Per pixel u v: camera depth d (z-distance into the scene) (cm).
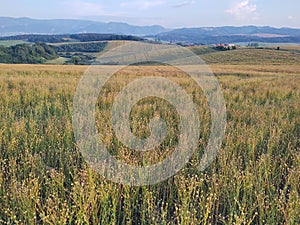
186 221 241
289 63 4762
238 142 437
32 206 271
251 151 406
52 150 419
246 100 820
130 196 306
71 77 1457
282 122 560
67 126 491
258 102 848
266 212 278
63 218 240
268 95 953
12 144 403
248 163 391
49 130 479
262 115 626
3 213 275
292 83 1270
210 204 268
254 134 479
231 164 356
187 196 285
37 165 370
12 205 277
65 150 420
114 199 268
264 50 6706
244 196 296
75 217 279
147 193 290
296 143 478
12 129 473
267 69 3234
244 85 1191
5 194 297
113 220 259
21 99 798
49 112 652
